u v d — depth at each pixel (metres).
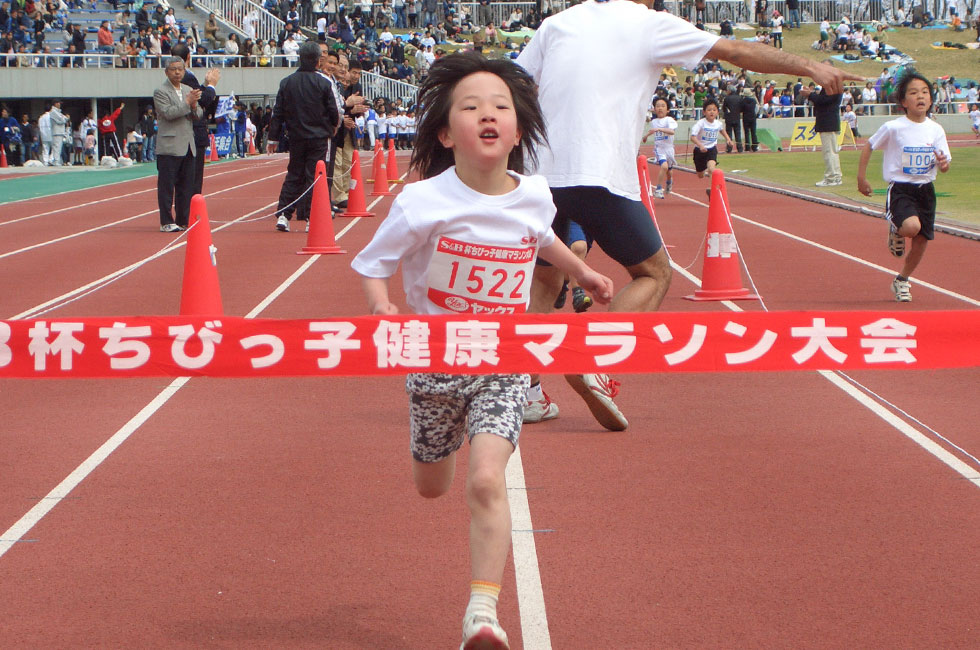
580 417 6.54
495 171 3.64
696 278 11.80
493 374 3.62
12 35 42.69
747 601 3.97
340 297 10.51
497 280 3.68
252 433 6.22
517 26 65.00
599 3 5.99
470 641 3.20
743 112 39.41
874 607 3.91
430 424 3.71
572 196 5.85
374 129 44.97
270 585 4.15
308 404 6.88
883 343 3.79
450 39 62.94
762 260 13.00
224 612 3.92
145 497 5.14
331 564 4.34
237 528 4.73
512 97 3.74
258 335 3.69
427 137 3.79
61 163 37.81
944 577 4.16
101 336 3.72
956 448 5.80
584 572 4.24
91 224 17.92
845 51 64.88
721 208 10.19
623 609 3.91
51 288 11.30
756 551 4.42
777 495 5.08
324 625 3.81
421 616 3.88
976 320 3.81
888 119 51.00
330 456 5.75
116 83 41.44
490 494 3.35
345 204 19.12
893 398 6.88
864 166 10.06
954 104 53.31
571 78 5.84
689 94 52.09
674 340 3.71
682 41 5.82
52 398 7.12
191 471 5.53
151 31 44.19
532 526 4.72
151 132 40.00
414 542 4.55
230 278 11.77
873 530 4.64
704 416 6.51
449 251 3.63
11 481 5.40
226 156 42.72
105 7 48.75
